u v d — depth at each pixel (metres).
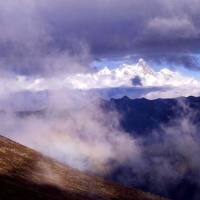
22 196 134.00
